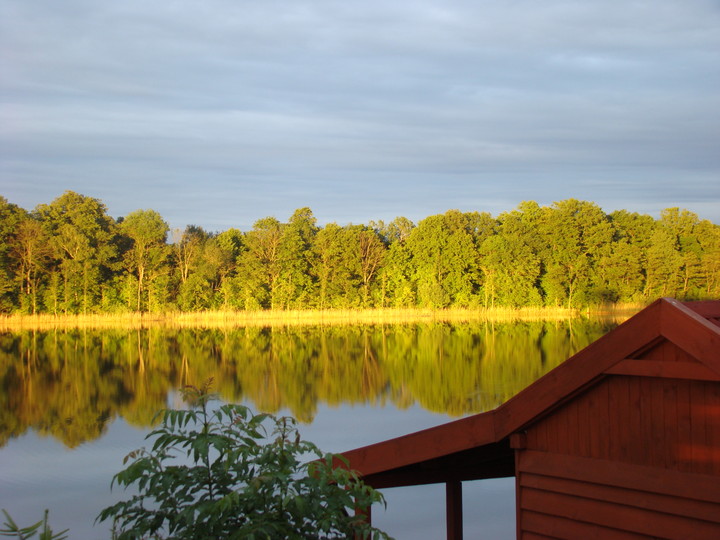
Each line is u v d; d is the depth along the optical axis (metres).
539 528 4.52
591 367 4.24
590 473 4.27
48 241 54.59
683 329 3.85
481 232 65.62
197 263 58.91
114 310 54.88
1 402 22.47
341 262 61.22
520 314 59.03
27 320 52.34
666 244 57.75
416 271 61.84
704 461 3.86
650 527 4.03
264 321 56.09
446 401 21.73
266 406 21.02
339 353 35.16
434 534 9.55
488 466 6.09
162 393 24.08
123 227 59.47
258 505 3.72
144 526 3.65
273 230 59.94
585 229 60.34
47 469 14.14
